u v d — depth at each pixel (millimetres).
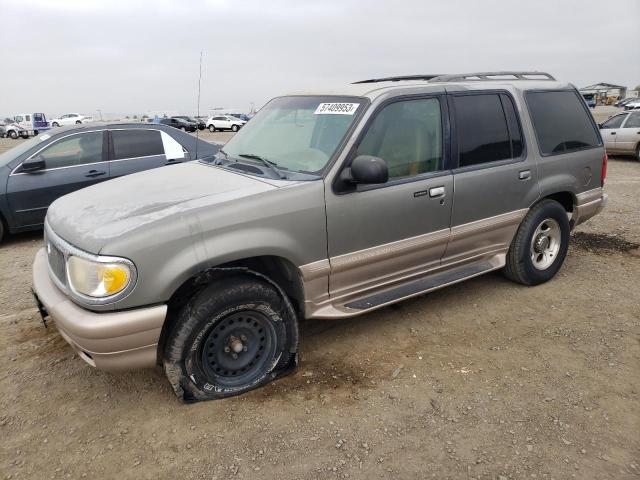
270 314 3000
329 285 3260
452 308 4215
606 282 4758
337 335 3777
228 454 2578
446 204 3646
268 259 3172
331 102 3535
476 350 3559
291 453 2578
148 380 3225
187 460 2543
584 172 4645
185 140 7359
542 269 4594
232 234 2760
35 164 6309
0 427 2805
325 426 2775
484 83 4004
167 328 2820
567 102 4605
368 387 3125
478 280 4809
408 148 3465
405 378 3219
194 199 2857
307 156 3275
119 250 2482
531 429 2736
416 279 3781
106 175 6699
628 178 10828
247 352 3037
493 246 4172
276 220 2895
